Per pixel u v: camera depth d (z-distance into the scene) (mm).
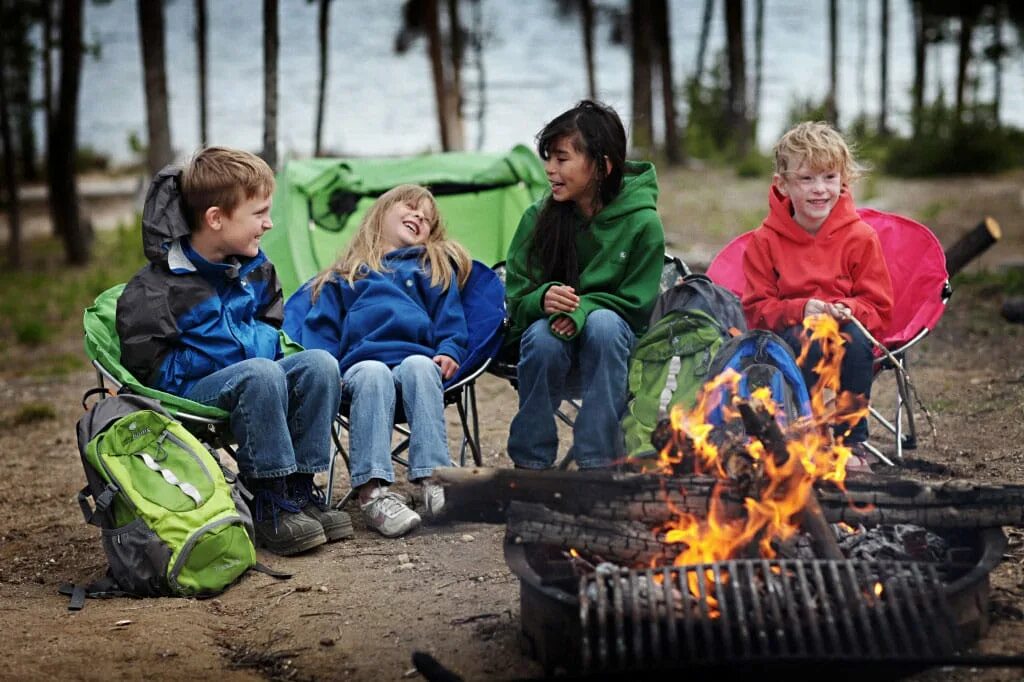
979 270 9125
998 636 3238
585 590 3066
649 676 2920
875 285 4590
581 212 4594
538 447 4336
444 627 3592
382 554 4273
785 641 2939
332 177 6578
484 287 4816
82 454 4117
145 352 4266
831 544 3230
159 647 3576
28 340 9977
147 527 4000
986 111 17875
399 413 4695
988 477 4715
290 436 4375
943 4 19000
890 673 2975
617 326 4277
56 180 15562
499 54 50219
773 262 4711
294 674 3375
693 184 16375
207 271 4371
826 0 70188
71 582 4270
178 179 4375
